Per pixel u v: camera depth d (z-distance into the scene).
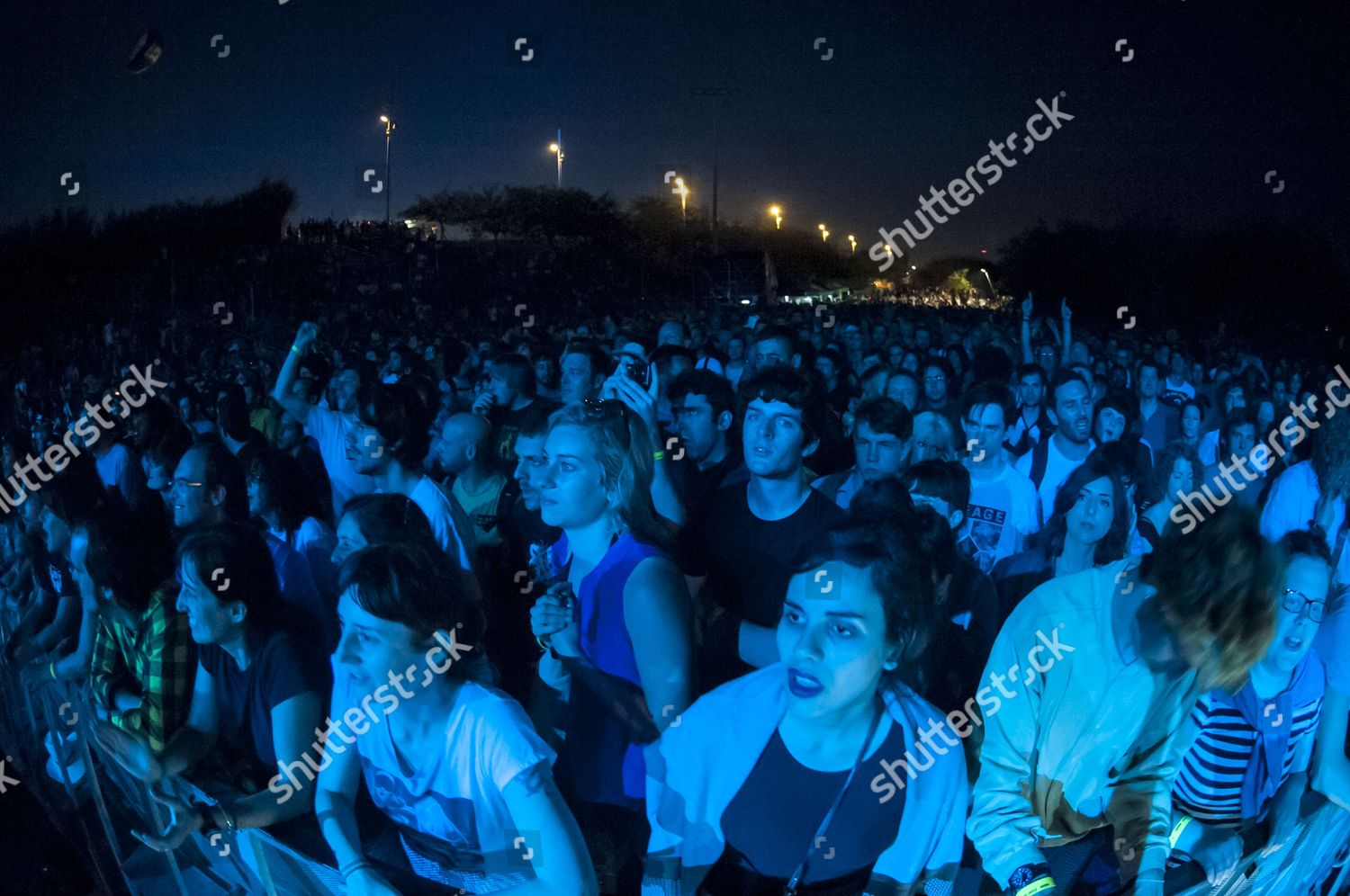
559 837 1.62
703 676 1.85
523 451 1.82
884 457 1.90
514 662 2.01
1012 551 2.08
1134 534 1.89
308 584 1.98
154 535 2.16
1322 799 1.80
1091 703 1.59
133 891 2.01
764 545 1.81
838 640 1.58
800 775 1.65
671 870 1.71
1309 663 1.75
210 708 1.89
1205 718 1.71
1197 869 1.71
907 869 1.67
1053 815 1.66
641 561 1.69
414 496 2.05
